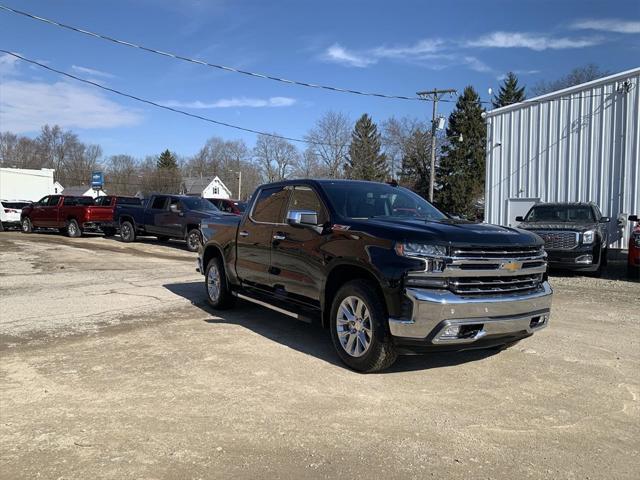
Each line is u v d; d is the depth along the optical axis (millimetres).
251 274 6836
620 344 6195
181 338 6277
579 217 13391
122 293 9359
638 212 16922
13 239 22078
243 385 4703
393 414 4113
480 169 59812
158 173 106062
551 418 4078
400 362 5398
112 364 5285
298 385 4711
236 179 107812
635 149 16938
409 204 6195
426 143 64250
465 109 59906
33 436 3691
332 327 5316
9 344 6012
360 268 5027
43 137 96938
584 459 3443
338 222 5457
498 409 4242
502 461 3402
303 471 3256
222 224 7688
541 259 5168
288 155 82375
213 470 3252
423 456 3455
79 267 13156
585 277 12266
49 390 4574
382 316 4773
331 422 3957
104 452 3463
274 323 7070
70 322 7094
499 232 4984
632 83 16969
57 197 24906
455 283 4598
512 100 71062
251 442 3623
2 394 4480
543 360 5531
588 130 18000
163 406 4230
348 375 4988
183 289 9812
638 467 3354
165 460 3365
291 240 6000
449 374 5059
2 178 45125
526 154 19641
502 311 4742
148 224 19594
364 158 74375
